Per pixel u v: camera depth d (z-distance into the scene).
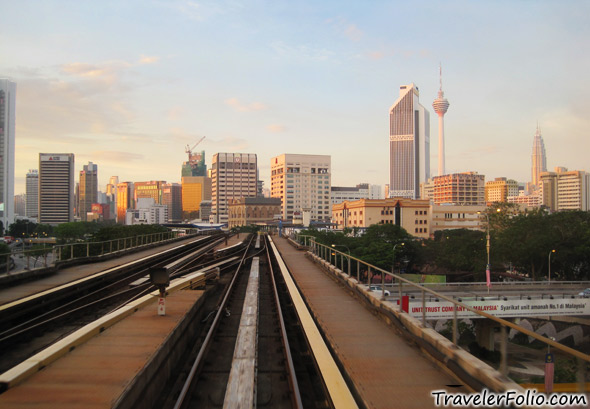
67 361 7.25
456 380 6.47
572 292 35.34
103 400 5.75
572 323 37.03
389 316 9.68
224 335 11.52
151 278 10.58
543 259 49.78
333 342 8.44
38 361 6.86
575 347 36.50
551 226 51.88
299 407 6.43
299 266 22.33
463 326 36.91
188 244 37.84
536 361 28.78
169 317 10.41
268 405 7.18
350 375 6.68
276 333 11.66
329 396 6.16
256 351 8.65
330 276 18.06
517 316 29.39
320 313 11.06
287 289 16.05
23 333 10.54
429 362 7.27
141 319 10.22
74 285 15.39
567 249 48.81
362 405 5.84
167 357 8.54
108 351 7.80
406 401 5.75
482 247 52.38
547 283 40.84
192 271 22.66
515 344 34.78
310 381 8.13
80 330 8.60
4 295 13.09
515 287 39.00
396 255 59.75
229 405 6.16
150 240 35.47
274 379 8.34
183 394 6.82
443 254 57.06
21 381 6.36
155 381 7.58
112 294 16.03
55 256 19.02
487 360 28.52
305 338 9.86
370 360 7.37
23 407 5.54
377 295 11.38
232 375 7.30
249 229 121.75
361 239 60.28
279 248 35.56
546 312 29.75
